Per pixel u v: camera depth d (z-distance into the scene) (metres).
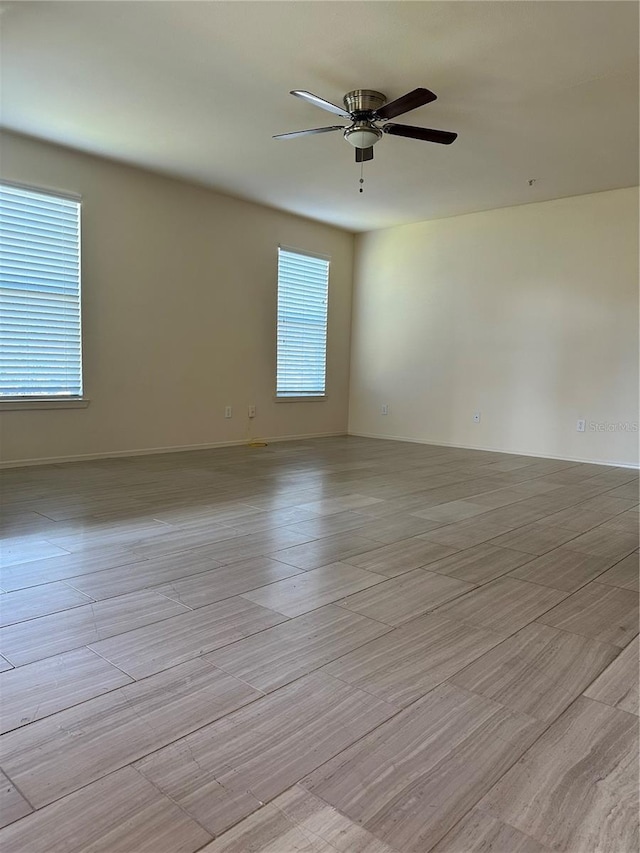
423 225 6.98
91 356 5.13
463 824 1.16
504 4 2.73
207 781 1.26
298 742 1.40
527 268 6.15
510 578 2.55
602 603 2.29
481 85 3.52
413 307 7.12
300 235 6.90
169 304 5.68
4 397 4.64
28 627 1.99
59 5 2.79
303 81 3.51
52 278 4.82
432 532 3.24
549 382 6.07
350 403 7.87
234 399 6.40
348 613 2.16
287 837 1.12
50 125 4.27
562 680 1.72
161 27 2.97
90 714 1.50
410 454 6.18
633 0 2.68
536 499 4.13
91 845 1.09
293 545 2.96
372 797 1.23
